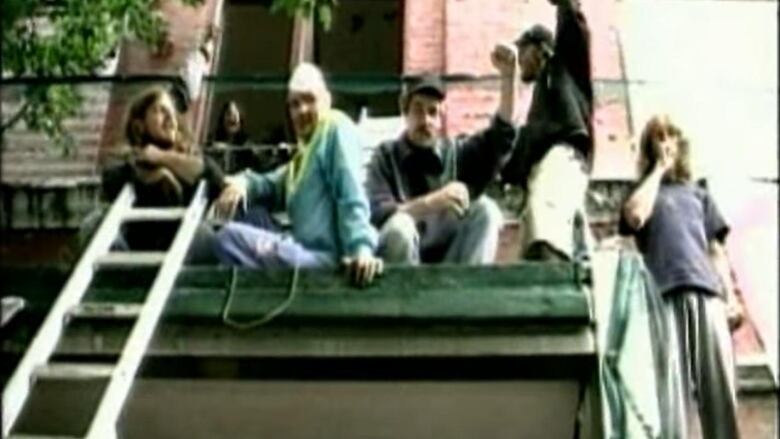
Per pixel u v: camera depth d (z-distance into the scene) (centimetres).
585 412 678
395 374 677
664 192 761
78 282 663
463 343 666
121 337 668
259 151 839
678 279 719
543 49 763
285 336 671
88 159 958
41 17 885
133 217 701
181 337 673
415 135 751
